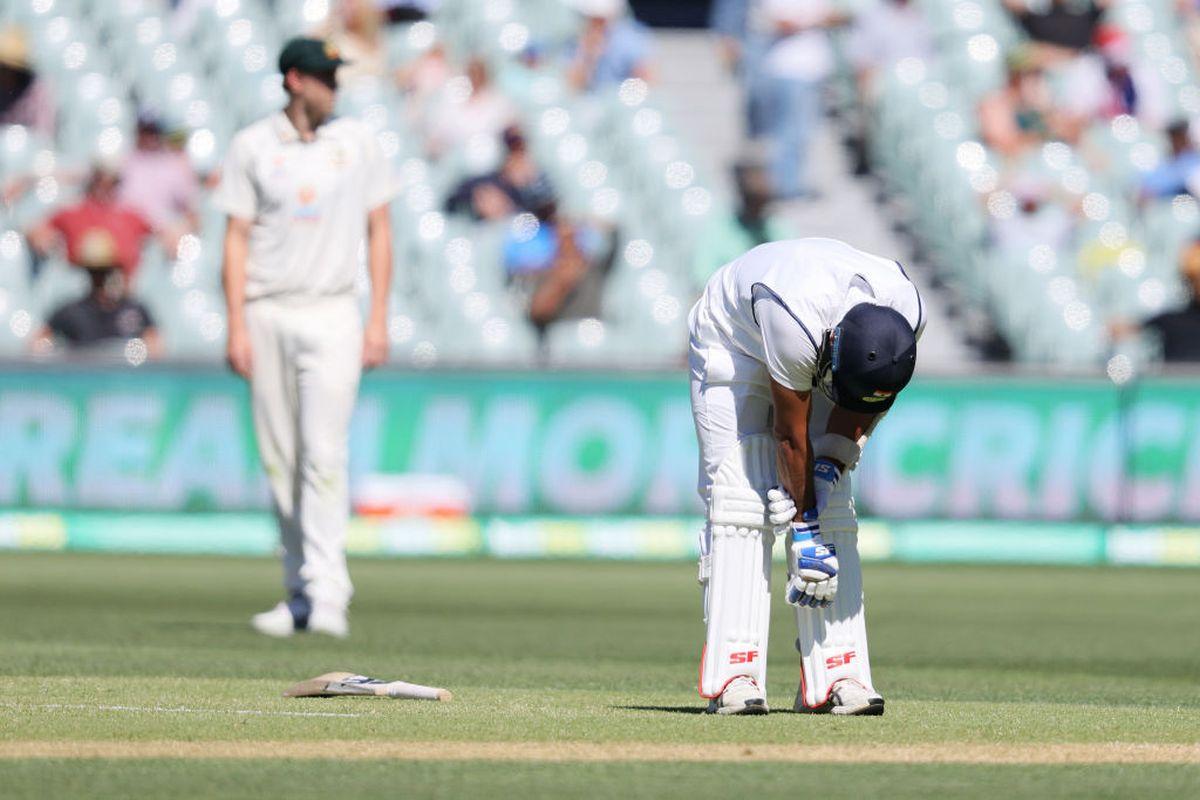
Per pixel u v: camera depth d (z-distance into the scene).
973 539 48.34
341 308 27.81
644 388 48.06
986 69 65.25
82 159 60.72
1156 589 41.31
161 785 12.71
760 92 60.97
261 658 24.02
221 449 47.47
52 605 33.62
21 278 53.91
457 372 48.12
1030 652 27.66
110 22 63.62
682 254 57.81
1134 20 67.88
